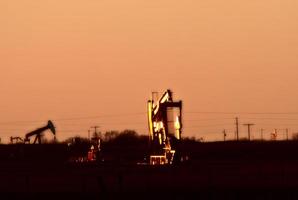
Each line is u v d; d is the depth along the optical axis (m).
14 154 108.69
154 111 103.69
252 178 64.50
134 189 63.78
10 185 64.00
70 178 64.06
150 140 103.88
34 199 63.66
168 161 88.94
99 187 63.81
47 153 112.88
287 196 63.78
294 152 130.50
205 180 64.06
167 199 63.53
